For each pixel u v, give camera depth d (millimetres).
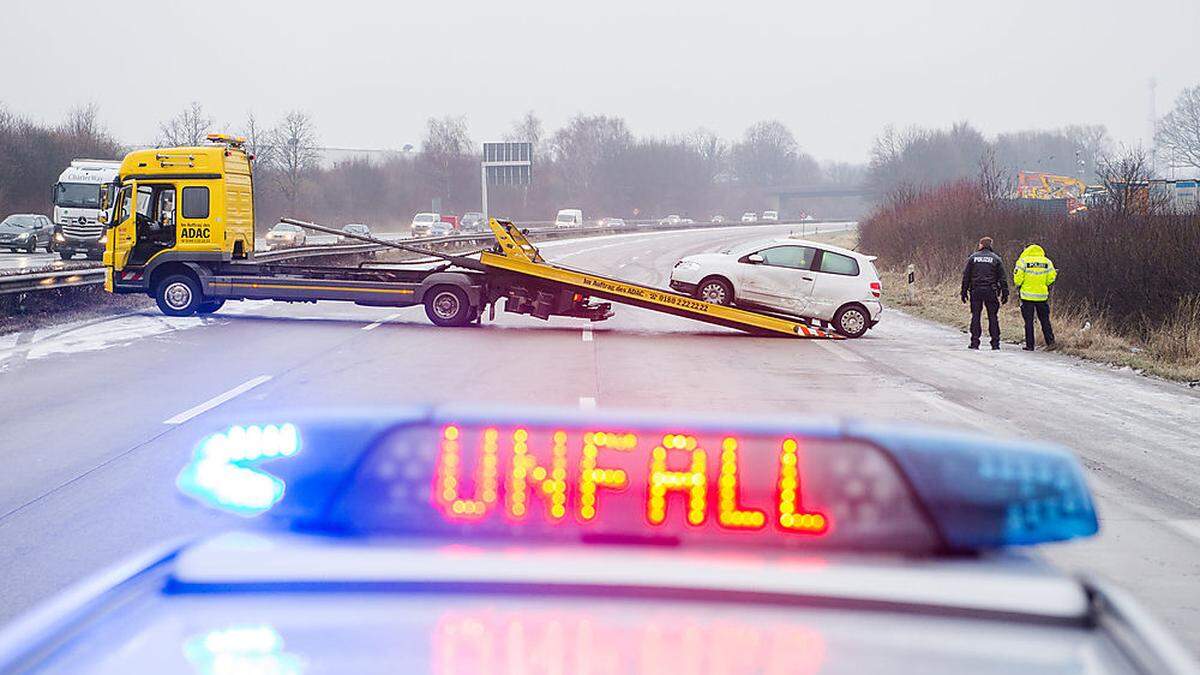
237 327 20625
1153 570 6484
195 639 1152
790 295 21547
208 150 22297
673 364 16141
